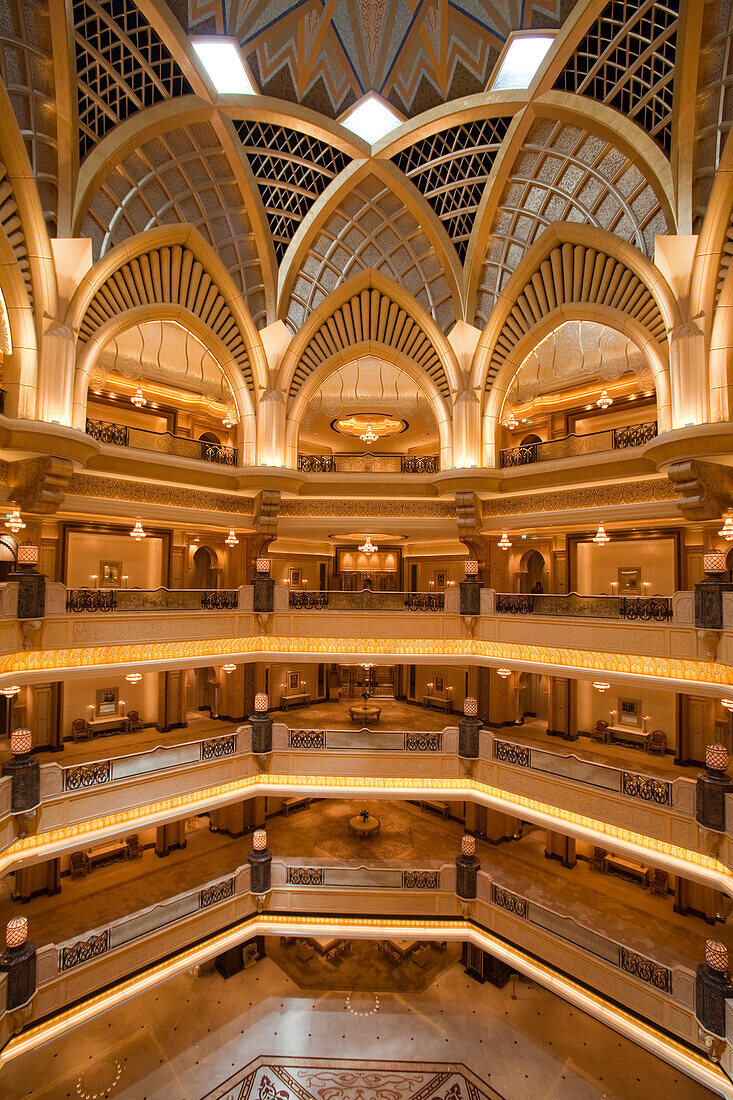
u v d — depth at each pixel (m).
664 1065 10.88
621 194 12.02
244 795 12.82
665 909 11.93
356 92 13.39
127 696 15.65
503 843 14.93
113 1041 11.27
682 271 10.84
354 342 15.38
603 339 13.20
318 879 12.68
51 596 10.38
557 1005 12.50
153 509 13.85
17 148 9.62
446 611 13.84
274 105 12.66
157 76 11.66
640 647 10.63
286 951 14.27
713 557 9.80
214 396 15.80
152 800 11.41
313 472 15.50
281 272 15.11
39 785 9.72
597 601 11.48
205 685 18.27
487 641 13.47
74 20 10.33
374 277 14.87
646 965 9.57
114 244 12.29
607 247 12.09
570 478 13.38
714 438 10.04
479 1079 10.48
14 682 9.70
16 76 9.90
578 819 11.12
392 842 14.95
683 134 10.41
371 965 13.77
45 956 9.32
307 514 16.12
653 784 10.07
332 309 15.14
